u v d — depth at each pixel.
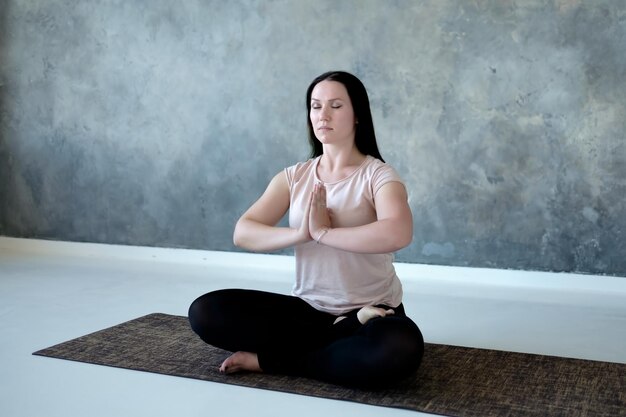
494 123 4.38
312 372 2.40
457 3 4.39
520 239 4.39
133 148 5.16
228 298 2.48
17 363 2.62
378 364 2.23
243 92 4.87
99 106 5.22
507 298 3.98
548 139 4.30
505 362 2.71
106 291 3.98
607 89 4.18
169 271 4.67
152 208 5.15
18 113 5.42
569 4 4.20
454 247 4.52
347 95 2.43
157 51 5.05
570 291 4.20
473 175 4.45
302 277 2.53
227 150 4.94
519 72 4.32
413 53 4.50
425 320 3.44
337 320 2.43
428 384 2.42
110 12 5.13
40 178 5.41
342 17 4.62
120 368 2.56
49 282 4.21
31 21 5.33
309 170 2.55
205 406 2.21
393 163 4.60
